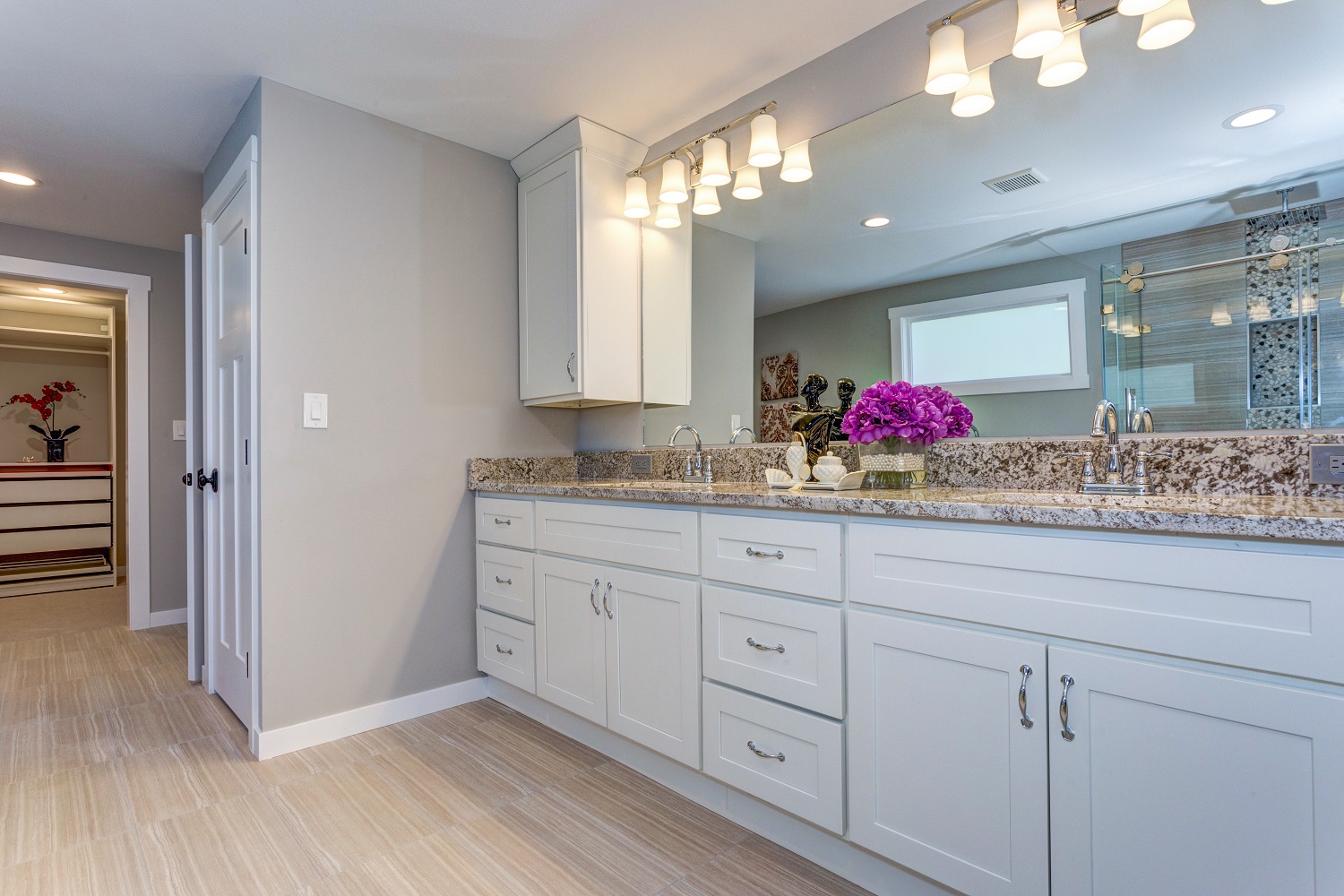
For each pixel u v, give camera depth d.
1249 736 0.98
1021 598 1.20
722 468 2.37
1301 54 1.35
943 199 1.85
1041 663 1.18
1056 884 1.16
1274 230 1.38
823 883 1.51
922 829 1.33
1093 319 1.61
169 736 2.28
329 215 2.26
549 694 2.23
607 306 2.54
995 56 1.74
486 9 1.81
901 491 1.73
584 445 2.97
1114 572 1.10
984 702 1.25
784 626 1.55
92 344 5.76
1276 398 1.38
